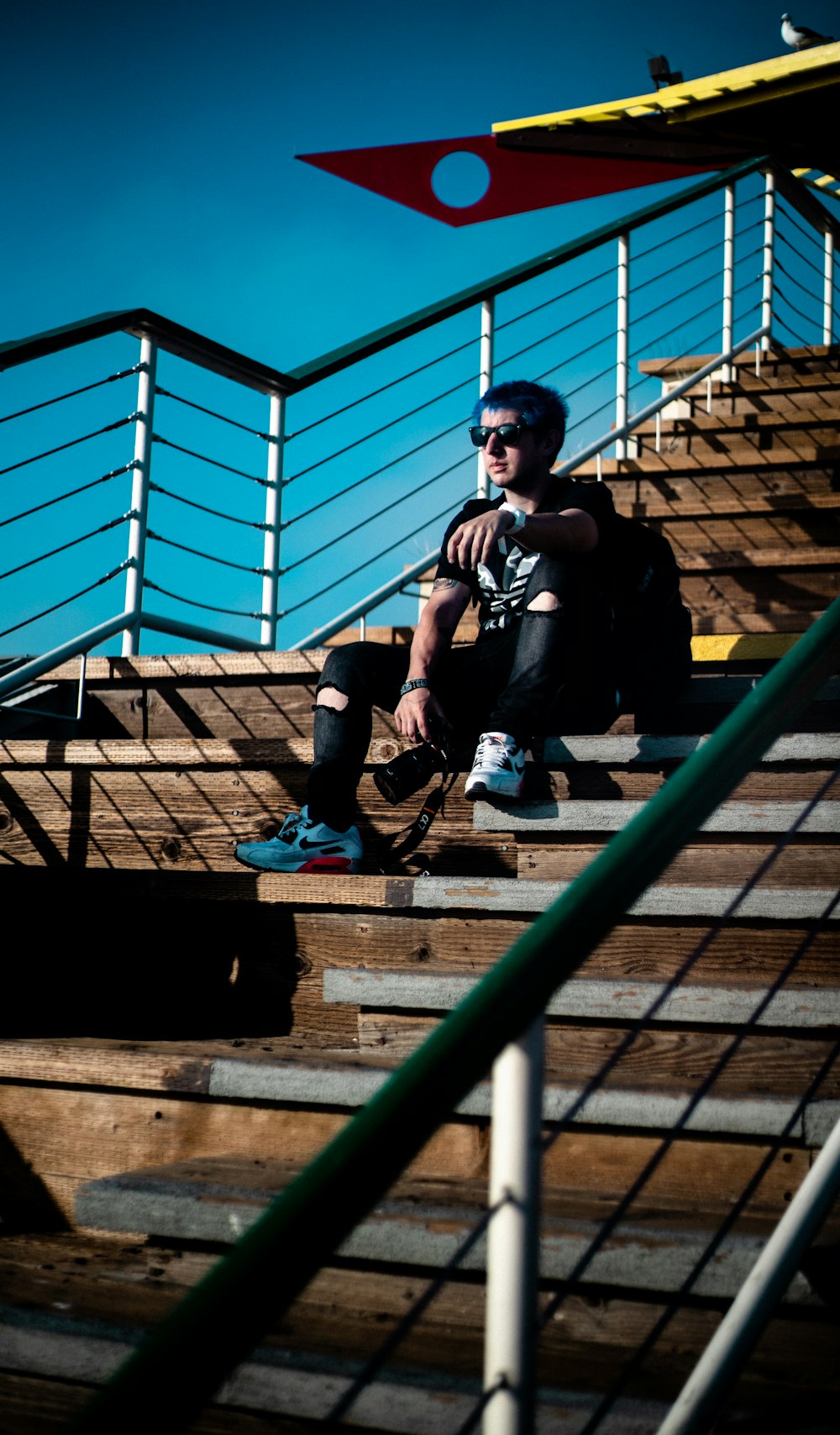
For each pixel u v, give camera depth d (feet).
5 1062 5.55
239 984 6.70
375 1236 4.22
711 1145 4.64
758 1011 3.78
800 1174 4.51
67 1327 3.94
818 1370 3.76
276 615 10.33
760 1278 3.33
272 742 7.21
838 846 6.12
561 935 2.45
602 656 7.45
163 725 9.14
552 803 6.59
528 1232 2.41
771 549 11.33
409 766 6.82
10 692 8.21
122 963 7.11
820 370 16.71
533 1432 2.39
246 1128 5.19
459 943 6.16
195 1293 1.85
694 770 2.99
